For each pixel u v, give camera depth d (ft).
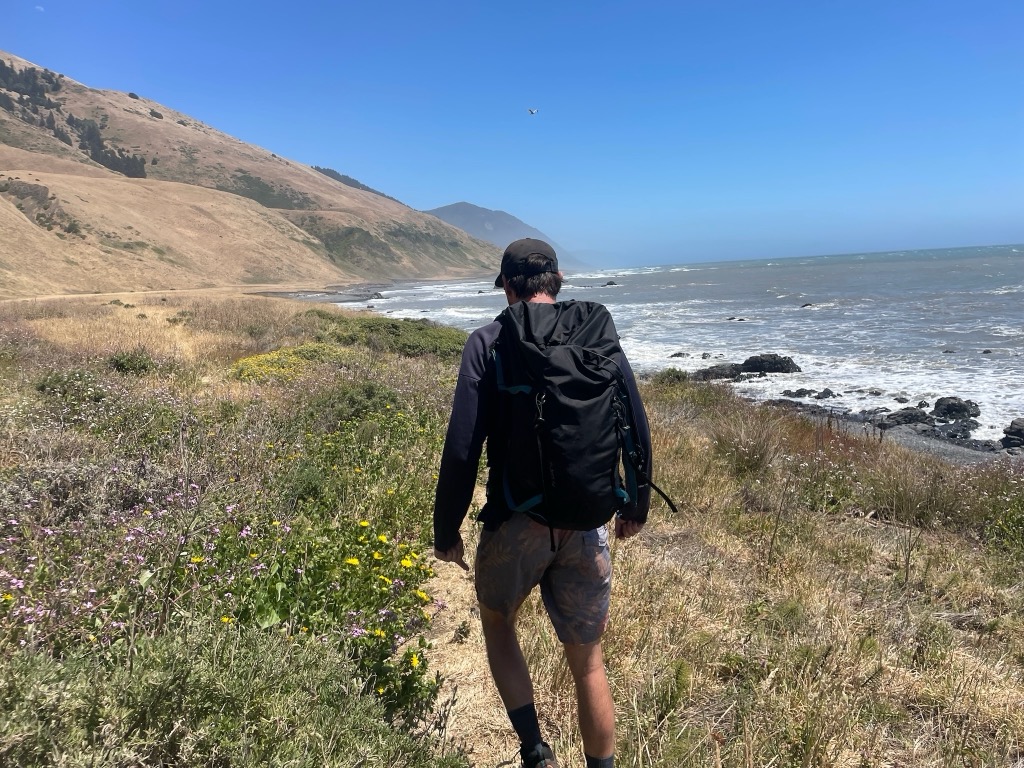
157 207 359.25
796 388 57.82
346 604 9.66
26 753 4.98
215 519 11.71
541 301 7.53
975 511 20.59
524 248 7.67
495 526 6.91
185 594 8.83
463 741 8.39
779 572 14.52
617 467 6.48
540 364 6.37
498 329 7.10
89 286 219.82
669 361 75.00
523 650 10.12
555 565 7.25
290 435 22.25
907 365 64.95
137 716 5.73
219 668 6.59
